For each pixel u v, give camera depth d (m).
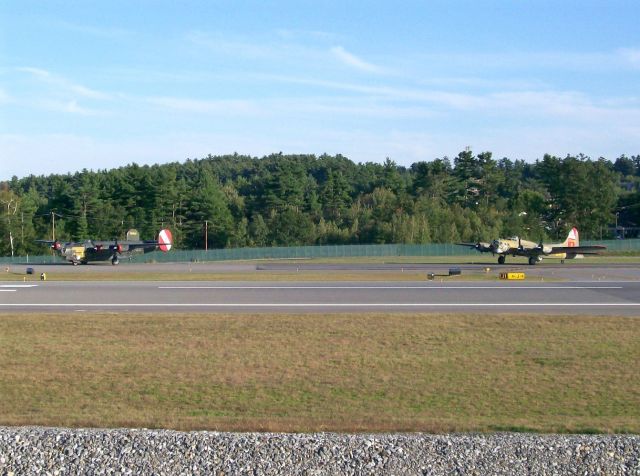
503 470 11.55
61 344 23.31
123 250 74.25
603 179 127.38
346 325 26.06
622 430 14.20
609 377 19.45
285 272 54.62
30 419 15.08
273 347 22.83
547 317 27.53
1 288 39.41
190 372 19.92
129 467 11.73
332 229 122.06
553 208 130.00
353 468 11.64
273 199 135.12
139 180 125.12
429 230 116.12
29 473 11.58
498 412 16.30
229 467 11.70
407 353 22.06
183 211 124.50
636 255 88.56
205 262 80.94
